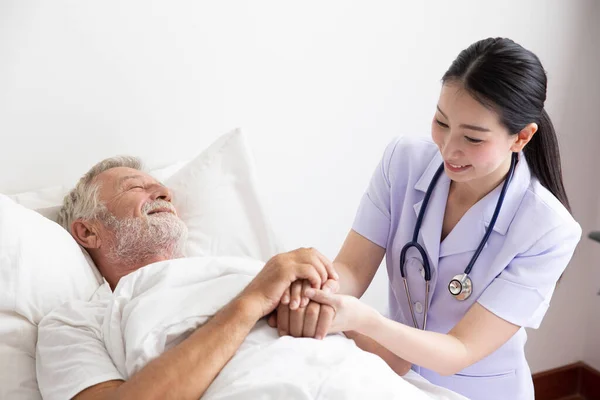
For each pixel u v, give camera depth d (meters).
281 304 1.27
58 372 1.23
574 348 2.61
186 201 1.69
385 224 1.52
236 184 1.74
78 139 1.71
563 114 2.33
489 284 1.37
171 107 1.79
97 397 1.14
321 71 1.94
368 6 1.96
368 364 1.20
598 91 2.37
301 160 1.98
